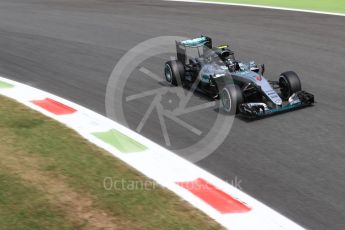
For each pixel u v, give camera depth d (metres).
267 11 73.12
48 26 67.12
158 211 21.70
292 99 36.12
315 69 46.69
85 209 21.73
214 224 20.84
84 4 82.88
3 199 22.36
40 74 46.22
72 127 31.94
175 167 26.77
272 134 31.81
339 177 26.05
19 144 28.50
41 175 24.67
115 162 26.61
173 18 70.88
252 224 21.20
